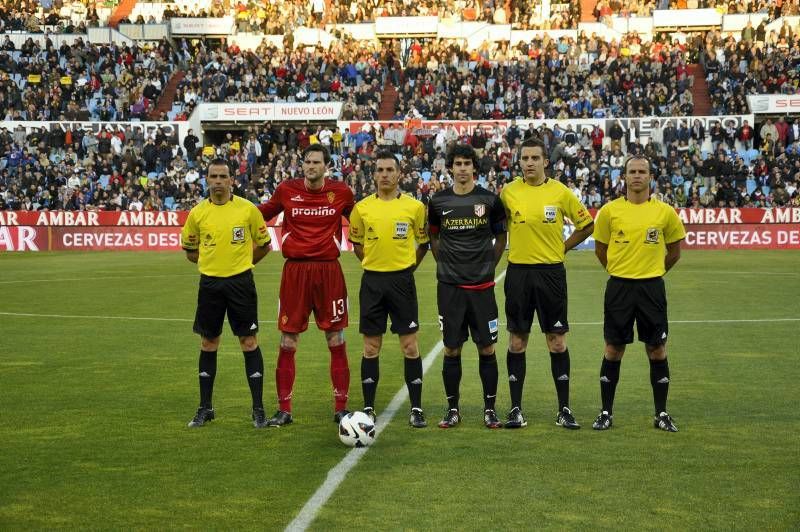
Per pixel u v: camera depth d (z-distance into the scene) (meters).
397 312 7.12
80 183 32.19
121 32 40.38
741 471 5.75
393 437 6.69
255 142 33.12
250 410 7.68
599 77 35.41
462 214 6.95
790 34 36.75
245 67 36.72
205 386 7.22
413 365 7.16
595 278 19.30
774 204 29.69
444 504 5.15
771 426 6.91
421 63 38.41
